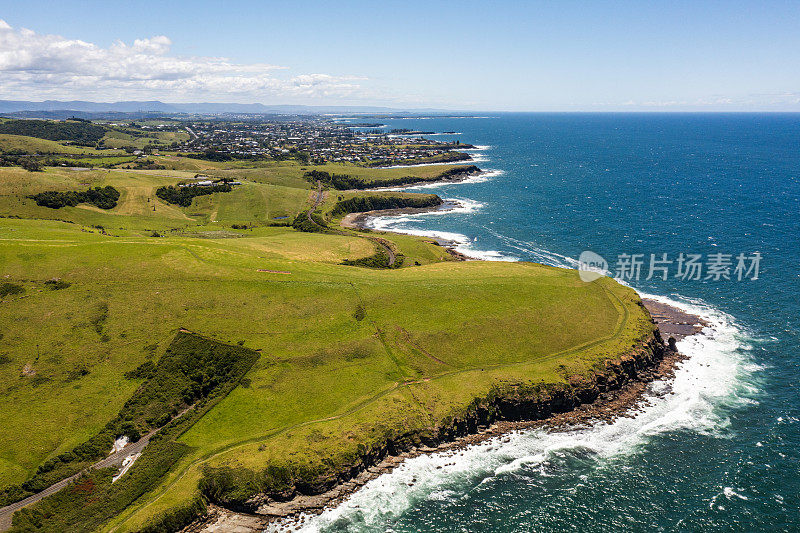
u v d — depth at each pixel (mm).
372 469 69688
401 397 79000
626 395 84000
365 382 82625
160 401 76812
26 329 85125
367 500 65000
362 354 88312
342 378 83188
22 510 59062
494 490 66125
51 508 60031
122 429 71812
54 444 68500
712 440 73000
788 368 89125
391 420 74125
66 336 85188
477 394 79312
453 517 62250
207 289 100062
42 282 95688
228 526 60906
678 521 60062
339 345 89688
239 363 84688
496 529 60312
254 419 74812
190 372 82062
